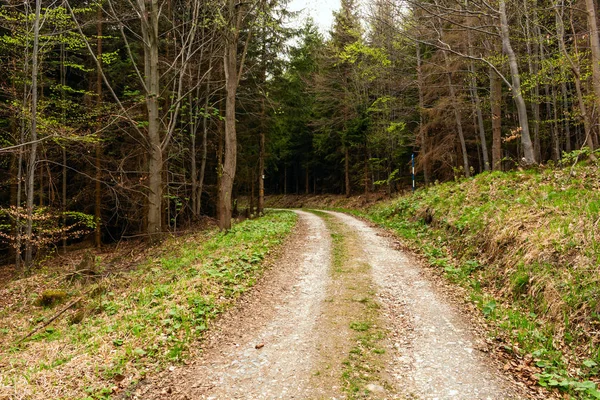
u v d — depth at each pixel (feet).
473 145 84.94
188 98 78.43
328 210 111.75
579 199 27.81
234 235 50.19
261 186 94.53
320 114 120.57
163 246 51.62
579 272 20.88
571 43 52.60
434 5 41.11
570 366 16.79
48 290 36.22
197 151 82.99
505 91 69.62
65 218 59.31
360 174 119.14
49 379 17.62
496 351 18.58
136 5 59.98
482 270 28.71
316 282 30.50
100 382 16.98
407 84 65.98
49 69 57.82
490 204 35.83
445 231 39.47
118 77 68.13
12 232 55.01
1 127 55.77
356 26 60.85
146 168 65.82
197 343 20.67
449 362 17.84
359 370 17.48
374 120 93.25
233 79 56.24
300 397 15.53
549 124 65.82
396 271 32.55
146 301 27.25
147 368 18.06
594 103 38.19
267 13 54.49
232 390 16.19
